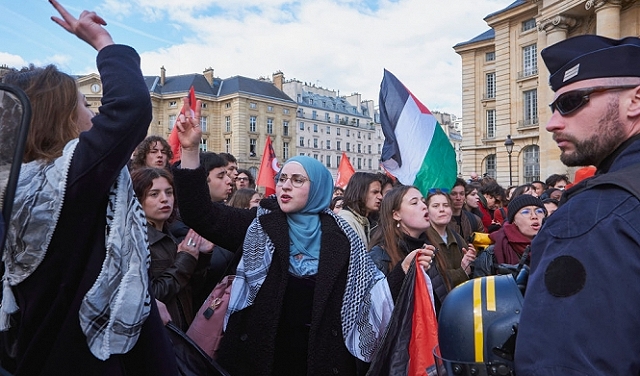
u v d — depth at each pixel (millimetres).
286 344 2674
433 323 2697
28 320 1590
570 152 1508
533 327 1216
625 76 1400
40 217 1523
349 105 98250
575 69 1461
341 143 91938
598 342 1116
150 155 4926
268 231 2777
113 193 1649
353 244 2793
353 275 2717
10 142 1300
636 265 1143
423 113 5297
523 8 33156
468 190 7977
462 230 6188
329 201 2955
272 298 2658
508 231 4660
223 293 2920
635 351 1124
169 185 3213
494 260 4688
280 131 69500
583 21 27016
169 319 2381
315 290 2637
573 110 1465
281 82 73250
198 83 65062
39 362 1604
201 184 2803
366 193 5020
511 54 34781
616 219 1196
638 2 24203
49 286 1575
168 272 2957
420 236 4000
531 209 4547
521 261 2035
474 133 39000
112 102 1585
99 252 1601
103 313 1549
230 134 65188
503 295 1571
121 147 1581
